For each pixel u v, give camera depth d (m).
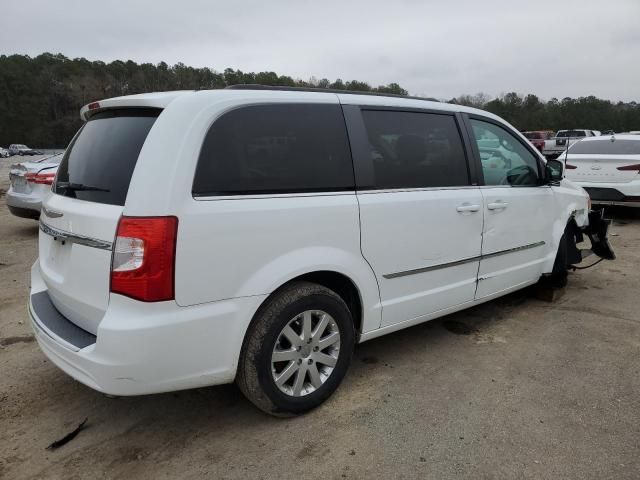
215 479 2.44
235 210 2.51
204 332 2.46
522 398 3.13
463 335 4.13
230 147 2.57
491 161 4.00
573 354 3.76
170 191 2.34
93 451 2.66
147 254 2.28
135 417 2.97
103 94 92.00
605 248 5.44
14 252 7.16
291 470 2.50
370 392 3.22
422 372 3.48
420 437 2.75
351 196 2.99
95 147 2.78
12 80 90.31
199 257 2.40
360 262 3.05
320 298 2.86
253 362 2.66
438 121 3.63
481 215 3.80
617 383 3.32
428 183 3.46
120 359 2.30
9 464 2.55
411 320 3.49
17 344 3.96
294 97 2.89
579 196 5.08
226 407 3.07
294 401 2.86
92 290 2.48
